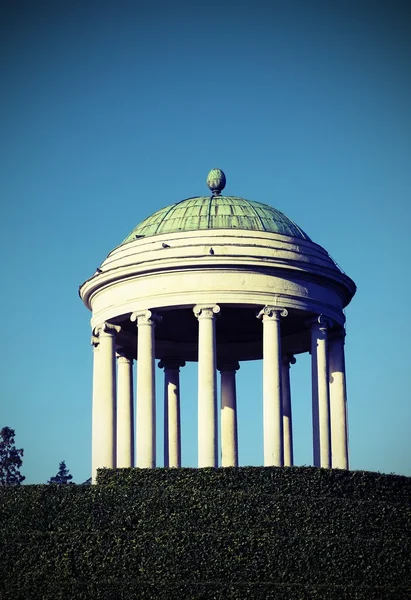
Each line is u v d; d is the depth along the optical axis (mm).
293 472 82000
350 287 93688
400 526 80125
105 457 90312
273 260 88312
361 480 83188
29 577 77312
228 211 91875
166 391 101312
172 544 77312
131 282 89875
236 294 87875
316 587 75375
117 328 91875
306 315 90875
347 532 78812
